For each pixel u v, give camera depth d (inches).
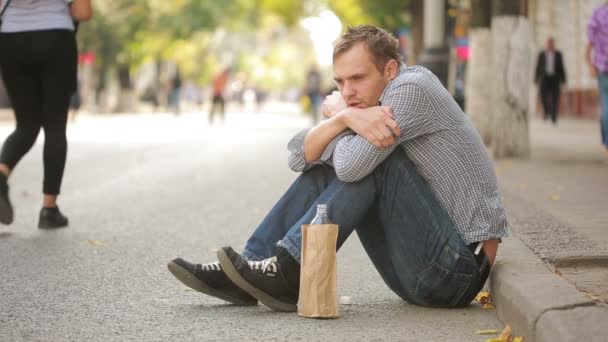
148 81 3299.7
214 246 312.7
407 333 196.1
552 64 1119.6
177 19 2233.0
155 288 243.1
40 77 337.1
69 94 339.3
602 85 548.1
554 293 184.7
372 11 1534.2
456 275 208.4
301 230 206.4
